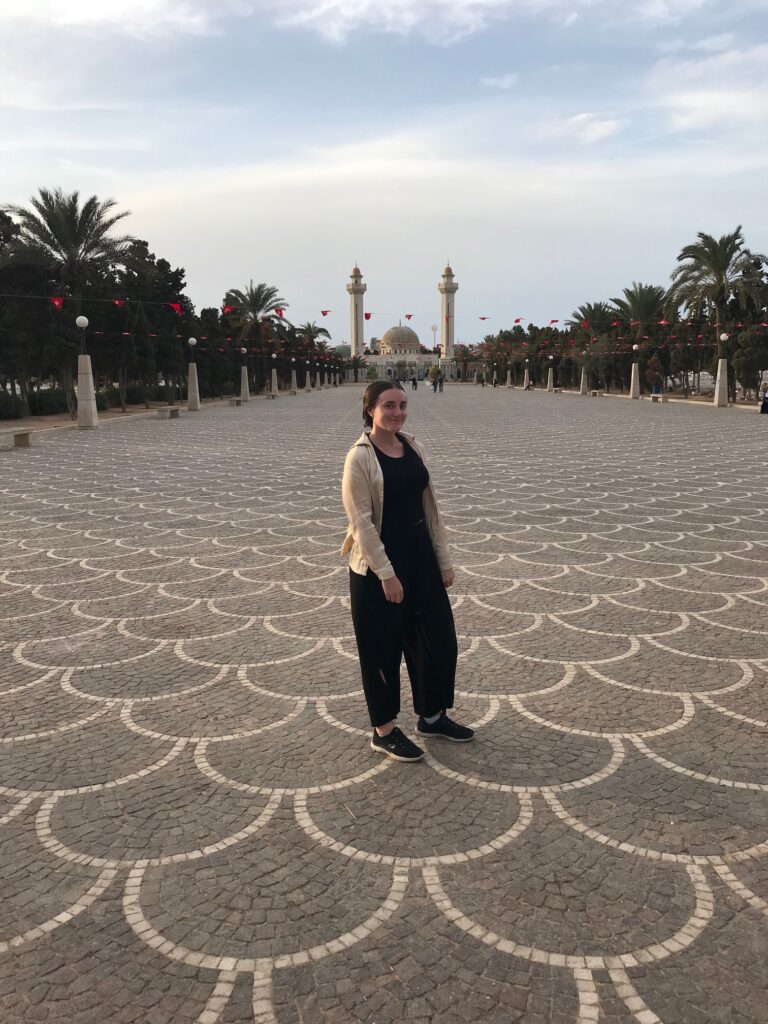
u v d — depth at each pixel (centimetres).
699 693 368
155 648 436
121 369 2875
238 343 4447
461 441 1745
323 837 256
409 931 213
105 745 322
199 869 240
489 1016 185
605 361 4422
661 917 217
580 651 425
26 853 249
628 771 297
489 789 286
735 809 271
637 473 1184
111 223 2480
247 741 325
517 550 673
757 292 2989
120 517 845
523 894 227
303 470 1248
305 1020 184
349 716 348
